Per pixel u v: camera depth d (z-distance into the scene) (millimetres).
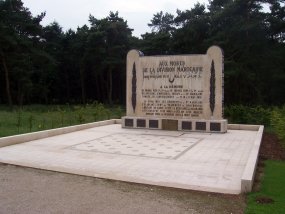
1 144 12742
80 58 50875
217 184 8188
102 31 45125
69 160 10578
